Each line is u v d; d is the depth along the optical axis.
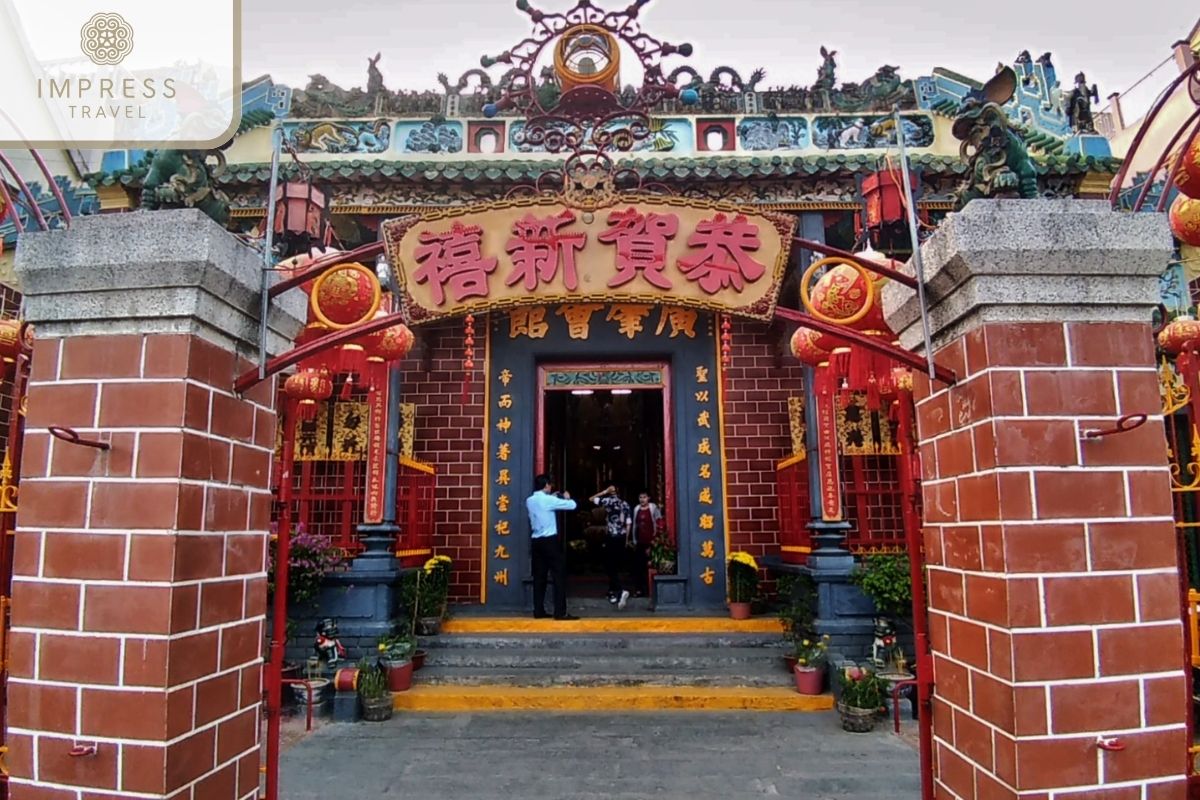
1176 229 3.40
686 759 5.89
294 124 9.59
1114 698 2.53
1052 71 9.65
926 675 3.14
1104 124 12.04
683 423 10.05
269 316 3.12
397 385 8.45
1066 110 9.55
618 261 2.82
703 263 2.82
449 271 2.84
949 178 8.28
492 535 9.91
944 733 2.98
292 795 5.20
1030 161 2.97
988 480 2.64
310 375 4.62
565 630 8.58
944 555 2.97
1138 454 2.65
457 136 9.63
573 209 2.87
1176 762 2.54
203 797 2.64
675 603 9.67
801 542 8.75
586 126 3.94
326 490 9.16
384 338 4.63
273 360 2.93
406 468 9.25
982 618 2.68
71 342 2.73
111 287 2.70
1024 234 2.67
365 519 8.09
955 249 2.70
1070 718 2.50
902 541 8.89
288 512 3.38
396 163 8.44
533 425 10.24
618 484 15.71
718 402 10.07
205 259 2.63
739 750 6.09
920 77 9.72
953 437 2.89
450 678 7.67
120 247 2.66
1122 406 2.66
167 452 2.59
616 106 3.12
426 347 10.28
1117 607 2.56
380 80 9.90
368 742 6.32
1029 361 2.66
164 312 2.65
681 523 9.87
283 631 3.25
